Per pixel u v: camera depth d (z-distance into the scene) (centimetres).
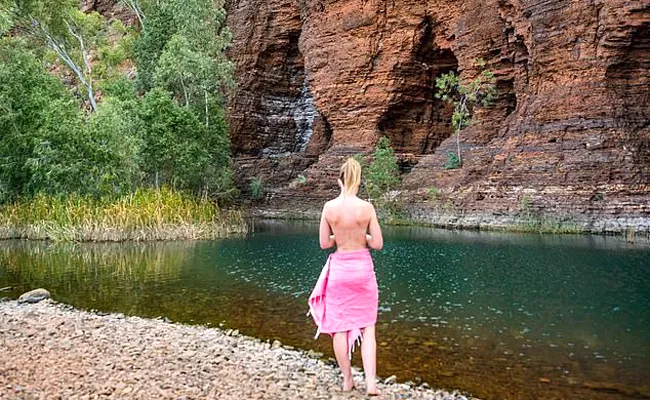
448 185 2809
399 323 839
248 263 1487
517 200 2394
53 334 767
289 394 528
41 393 501
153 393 515
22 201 2297
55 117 2264
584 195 2212
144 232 2070
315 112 4394
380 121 3541
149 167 2686
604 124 2286
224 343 732
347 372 540
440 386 576
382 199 3017
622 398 541
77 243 1972
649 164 2216
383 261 1466
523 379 596
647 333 771
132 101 2792
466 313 897
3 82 2352
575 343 730
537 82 2608
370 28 3506
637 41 2312
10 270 1375
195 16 3500
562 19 2470
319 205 3509
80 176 2269
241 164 4088
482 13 3047
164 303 1002
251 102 4278
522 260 1442
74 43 3856
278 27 4288
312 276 1281
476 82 2964
